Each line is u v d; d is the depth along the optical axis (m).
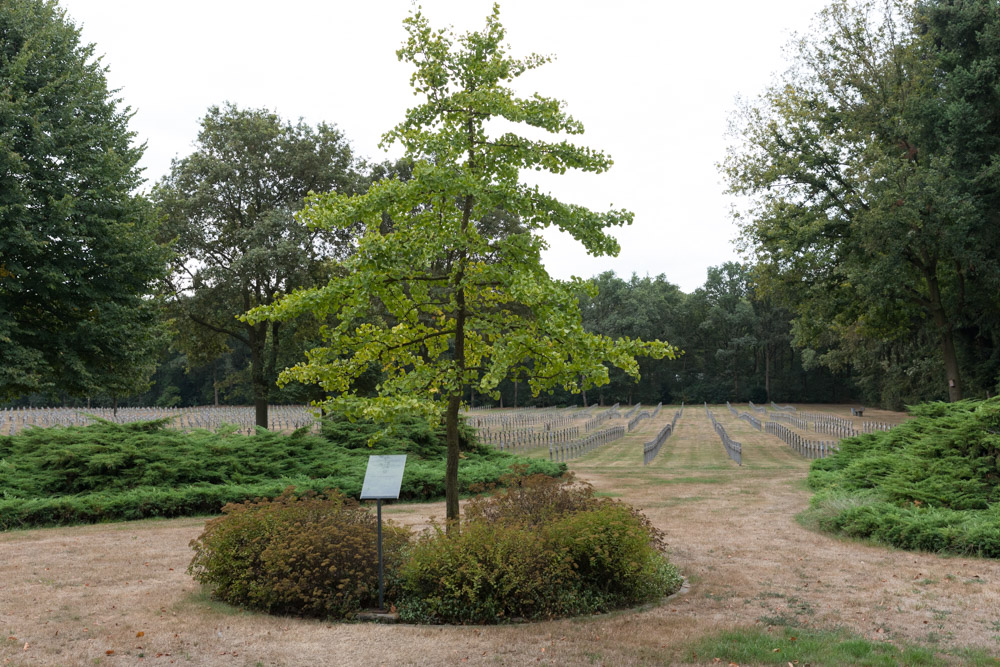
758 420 64.38
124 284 25.20
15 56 24.00
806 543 13.43
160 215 34.78
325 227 10.55
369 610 8.93
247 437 22.59
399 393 10.20
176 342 40.09
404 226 10.66
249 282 35.88
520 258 10.66
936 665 6.98
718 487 22.80
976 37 34.16
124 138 26.86
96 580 10.66
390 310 11.09
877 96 38.34
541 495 11.23
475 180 10.07
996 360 42.34
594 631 8.12
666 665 7.03
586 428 60.41
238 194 38.44
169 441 20.91
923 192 32.19
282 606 9.17
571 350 9.93
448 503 10.78
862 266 37.50
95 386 24.72
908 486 15.28
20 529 15.61
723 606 9.24
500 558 8.77
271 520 9.74
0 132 22.14
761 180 41.53
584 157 10.63
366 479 9.01
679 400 124.12
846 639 7.79
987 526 12.45
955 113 32.06
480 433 53.00
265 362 40.22
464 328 11.03
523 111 10.45
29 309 23.55
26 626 8.30
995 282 33.22
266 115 40.25
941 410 19.36
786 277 42.38
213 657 7.30
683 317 129.12
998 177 31.62
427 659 7.22
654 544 11.45
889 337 47.81
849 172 39.47
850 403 114.19
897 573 11.00
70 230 22.34
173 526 15.85
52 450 19.55
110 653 7.38
